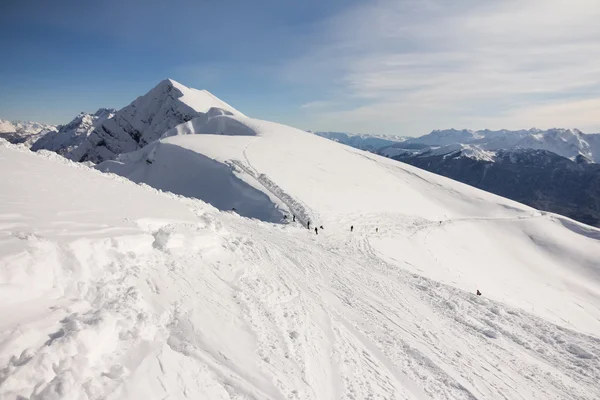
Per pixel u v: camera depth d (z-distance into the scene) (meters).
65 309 5.37
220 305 8.52
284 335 8.72
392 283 17.88
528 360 11.98
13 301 4.90
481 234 55.84
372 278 17.88
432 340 12.02
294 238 25.08
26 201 8.17
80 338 4.68
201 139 71.56
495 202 72.38
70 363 4.33
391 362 9.82
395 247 33.84
